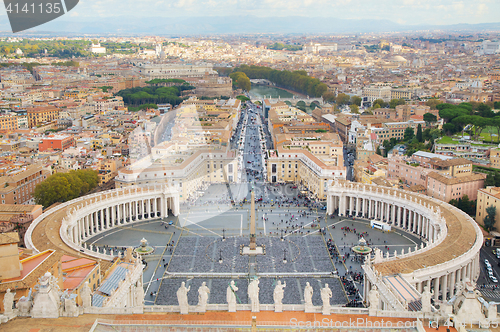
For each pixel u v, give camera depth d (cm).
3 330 7819
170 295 16050
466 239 17562
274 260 19200
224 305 9150
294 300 15600
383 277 13950
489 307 8550
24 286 9756
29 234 17962
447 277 15962
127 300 13212
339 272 18175
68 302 8450
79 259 12938
